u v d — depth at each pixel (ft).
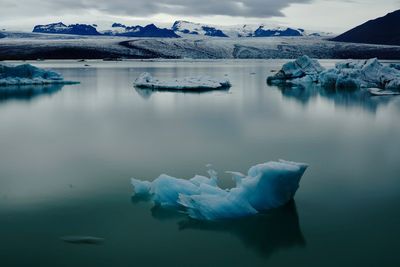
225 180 35.12
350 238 25.46
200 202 28.02
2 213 28.91
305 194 32.09
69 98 97.60
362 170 38.34
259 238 25.62
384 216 28.30
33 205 30.27
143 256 23.63
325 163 40.83
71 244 24.80
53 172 38.09
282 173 28.84
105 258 23.40
